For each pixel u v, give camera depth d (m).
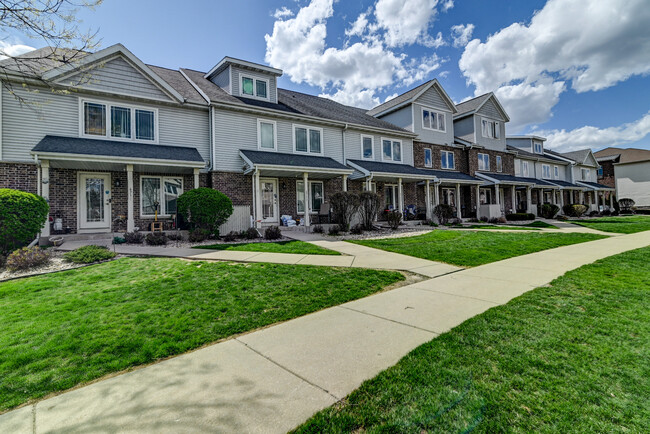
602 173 39.91
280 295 4.80
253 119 14.30
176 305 4.35
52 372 2.70
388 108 22.03
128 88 11.73
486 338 3.17
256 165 12.38
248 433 1.91
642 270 6.09
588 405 2.12
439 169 22.00
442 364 2.67
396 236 11.98
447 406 2.13
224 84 15.18
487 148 24.52
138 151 10.94
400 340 3.19
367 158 18.30
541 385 2.36
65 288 5.19
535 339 3.13
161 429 1.96
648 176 34.09
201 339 3.32
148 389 2.42
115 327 3.64
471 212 22.92
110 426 2.00
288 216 14.67
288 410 2.13
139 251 8.36
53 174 10.58
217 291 4.96
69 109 10.76
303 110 16.44
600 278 5.52
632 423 1.95
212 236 11.02
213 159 13.15
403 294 4.86
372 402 2.19
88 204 11.21
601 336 3.18
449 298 4.61
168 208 12.59
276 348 3.09
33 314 4.04
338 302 4.50
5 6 4.68
